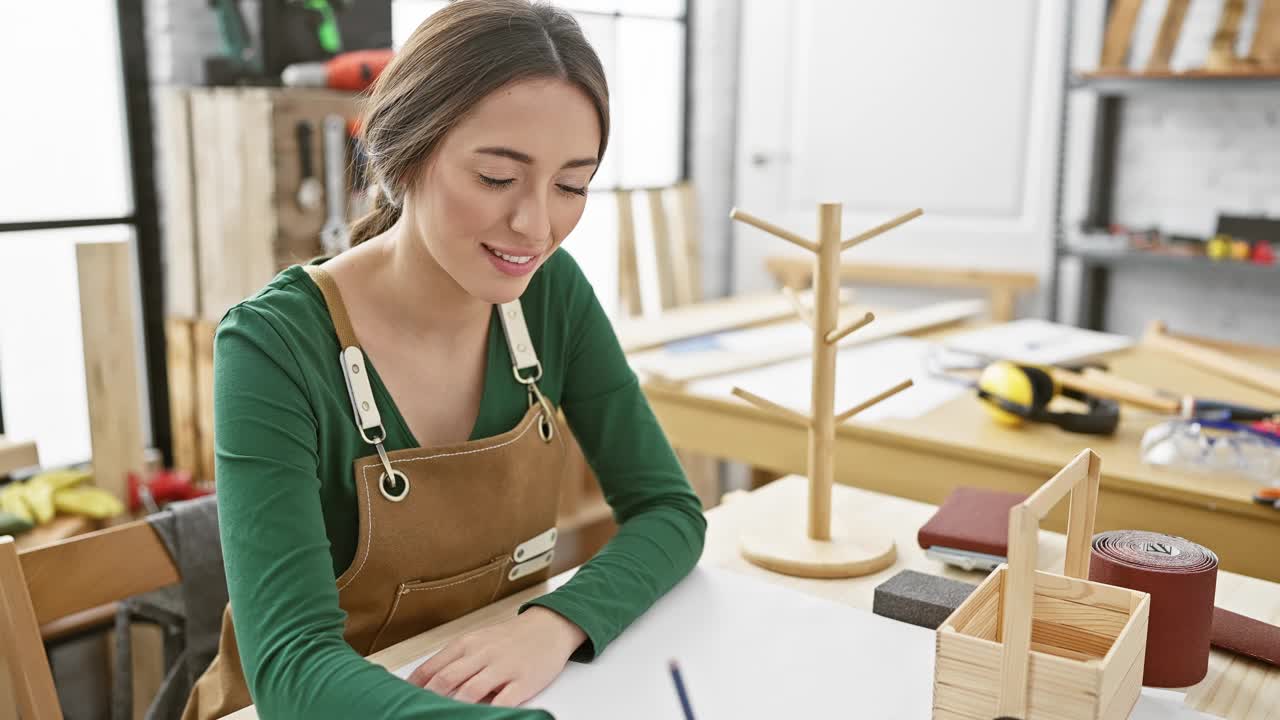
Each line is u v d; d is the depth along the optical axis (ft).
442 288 3.28
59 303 8.25
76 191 8.20
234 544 2.89
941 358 6.65
